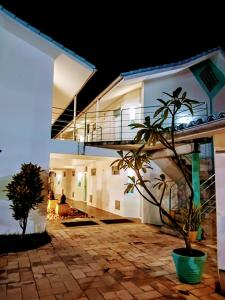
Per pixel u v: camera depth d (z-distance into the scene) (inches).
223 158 188.1
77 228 405.4
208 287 189.3
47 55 380.8
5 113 339.9
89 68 370.3
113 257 259.0
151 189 454.3
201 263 195.5
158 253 273.7
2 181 328.2
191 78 466.9
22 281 196.1
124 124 529.0
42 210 350.6
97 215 533.3
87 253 272.1
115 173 562.3
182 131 251.1
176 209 397.4
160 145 339.0
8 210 329.1
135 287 187.8
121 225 433.7
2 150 332.2
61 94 521.3
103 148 415.5
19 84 353.7
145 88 470.0
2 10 317.1
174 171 385.7
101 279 201.8
